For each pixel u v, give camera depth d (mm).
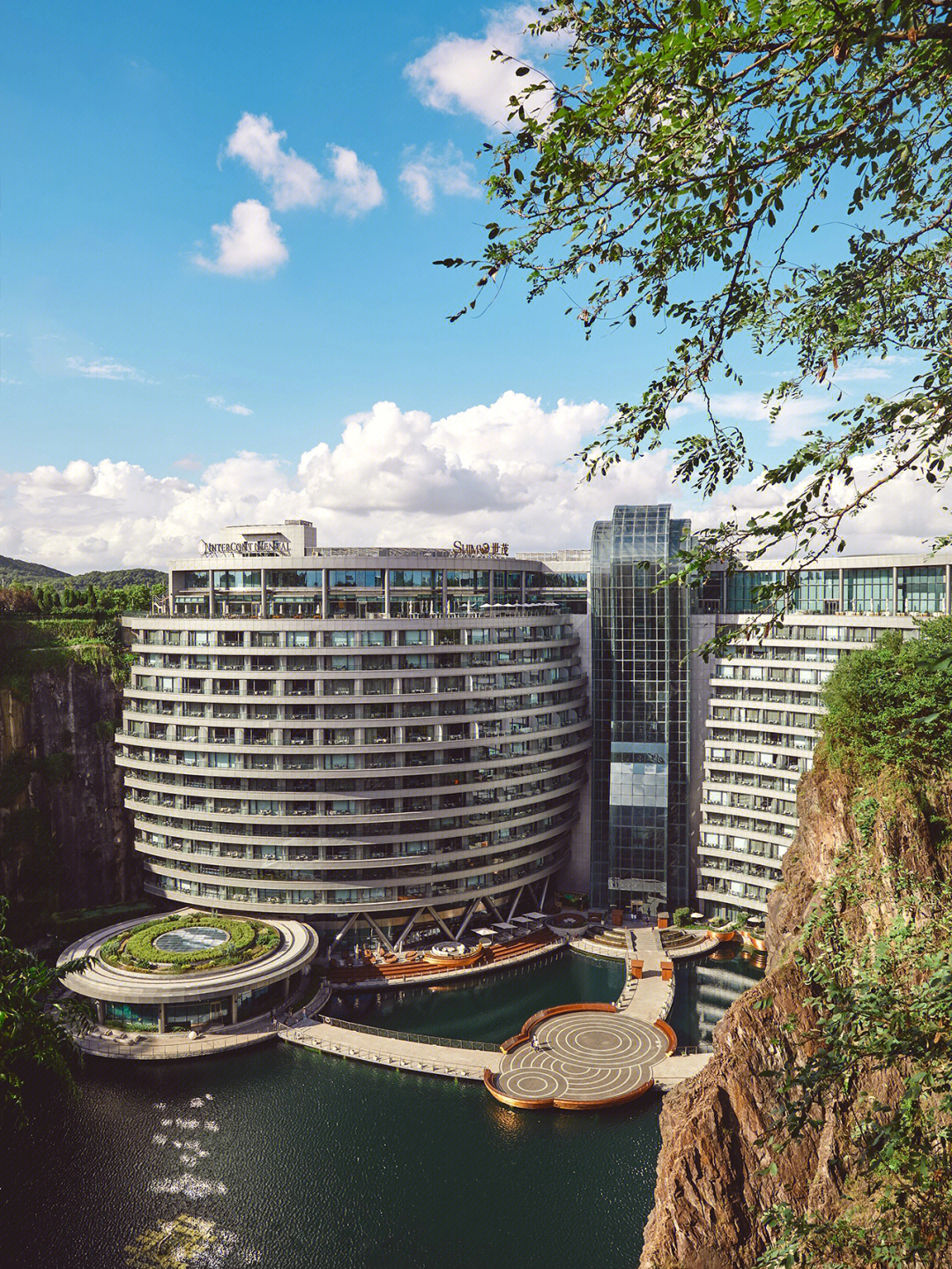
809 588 117812
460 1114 72750
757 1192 34500
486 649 114125
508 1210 59812
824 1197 29188
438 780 110500
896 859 34625
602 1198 61250
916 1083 12773
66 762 114812
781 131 11328
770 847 114062
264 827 106312
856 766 42281
